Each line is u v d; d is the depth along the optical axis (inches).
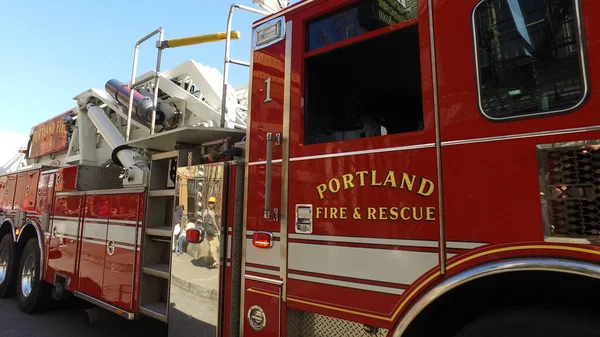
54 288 208.2
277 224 94.5
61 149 270.2
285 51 100.1
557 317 58.6
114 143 209.9
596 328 54.8
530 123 62.1
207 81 188.1
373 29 84.4
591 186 55.9
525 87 63.7
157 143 157.3
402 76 94.1
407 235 72.4
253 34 109.5
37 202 225.9
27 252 234.4
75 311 234.7
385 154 77.5
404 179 74.2
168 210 147.7
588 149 56.7
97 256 164.4
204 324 110.0
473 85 68.7
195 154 140.2
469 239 65.4
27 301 222.1
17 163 358.6
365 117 97.3
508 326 62.1
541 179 59.9
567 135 58.7
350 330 81.0
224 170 111.6
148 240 142.2
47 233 210.1
